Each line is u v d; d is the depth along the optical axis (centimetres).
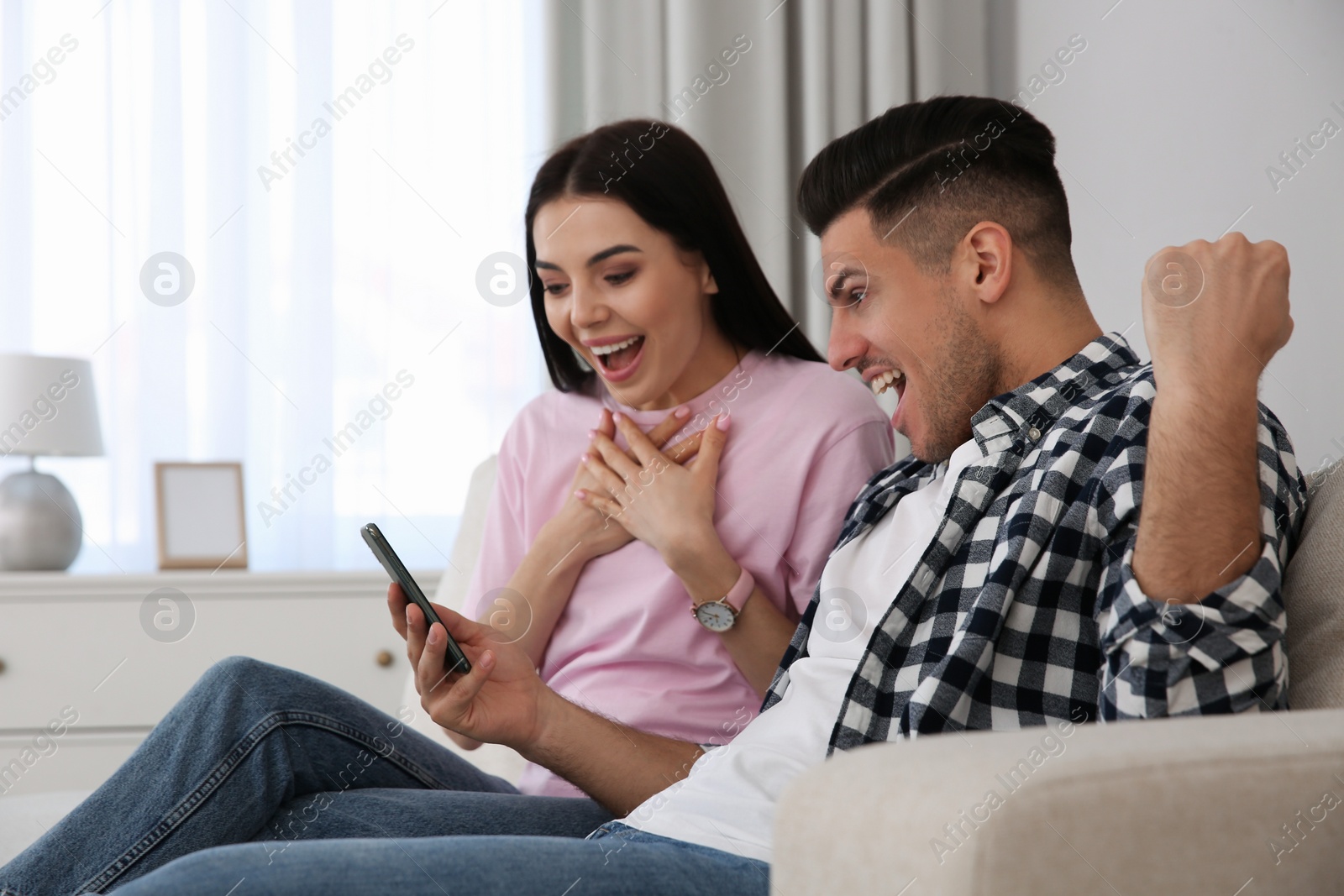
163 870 61
